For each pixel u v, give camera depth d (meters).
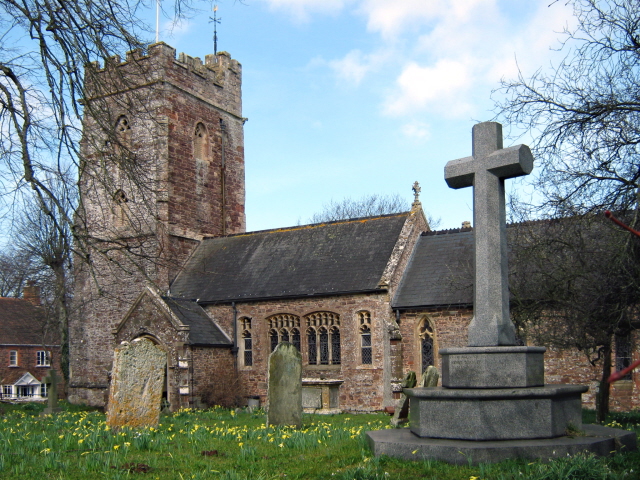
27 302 56.91
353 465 9.01
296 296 29.92
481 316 9.84
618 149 14.93
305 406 28.11
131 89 15.01
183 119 35.94
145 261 33.59
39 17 13.09
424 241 31.23
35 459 9.73
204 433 12.85
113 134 14.12
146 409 14.18
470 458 8.37
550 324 20.56
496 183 10.16
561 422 9.13
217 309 31.92
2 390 52.31
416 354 27.70
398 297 28.47
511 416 8.88
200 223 36.47
